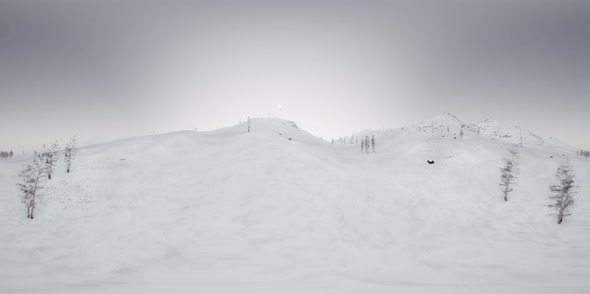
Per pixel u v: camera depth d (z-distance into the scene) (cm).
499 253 4112
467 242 4591
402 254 4044
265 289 2709
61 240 4012
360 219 5266
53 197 5238
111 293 2538
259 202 5475
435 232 5059
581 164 9219
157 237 4231
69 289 2653
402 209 6028
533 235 4925
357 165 9306
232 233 4444
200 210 5162
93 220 4666
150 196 5653
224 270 3322
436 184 7388
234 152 8306
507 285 2864
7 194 5203
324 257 3844
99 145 8838
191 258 3666
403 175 8106
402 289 2723
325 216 5144
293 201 5559
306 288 2752
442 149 10838
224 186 6134
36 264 3325
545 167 8750
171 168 7156
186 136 10781
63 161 6675
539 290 2655
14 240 3922
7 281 2850
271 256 3809
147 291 2606
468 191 7006
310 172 7100
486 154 9662
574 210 5897
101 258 3562
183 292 2589
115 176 6394
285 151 8306
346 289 2723
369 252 4078
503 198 6669
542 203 6369
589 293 2564
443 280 3061
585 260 3750
